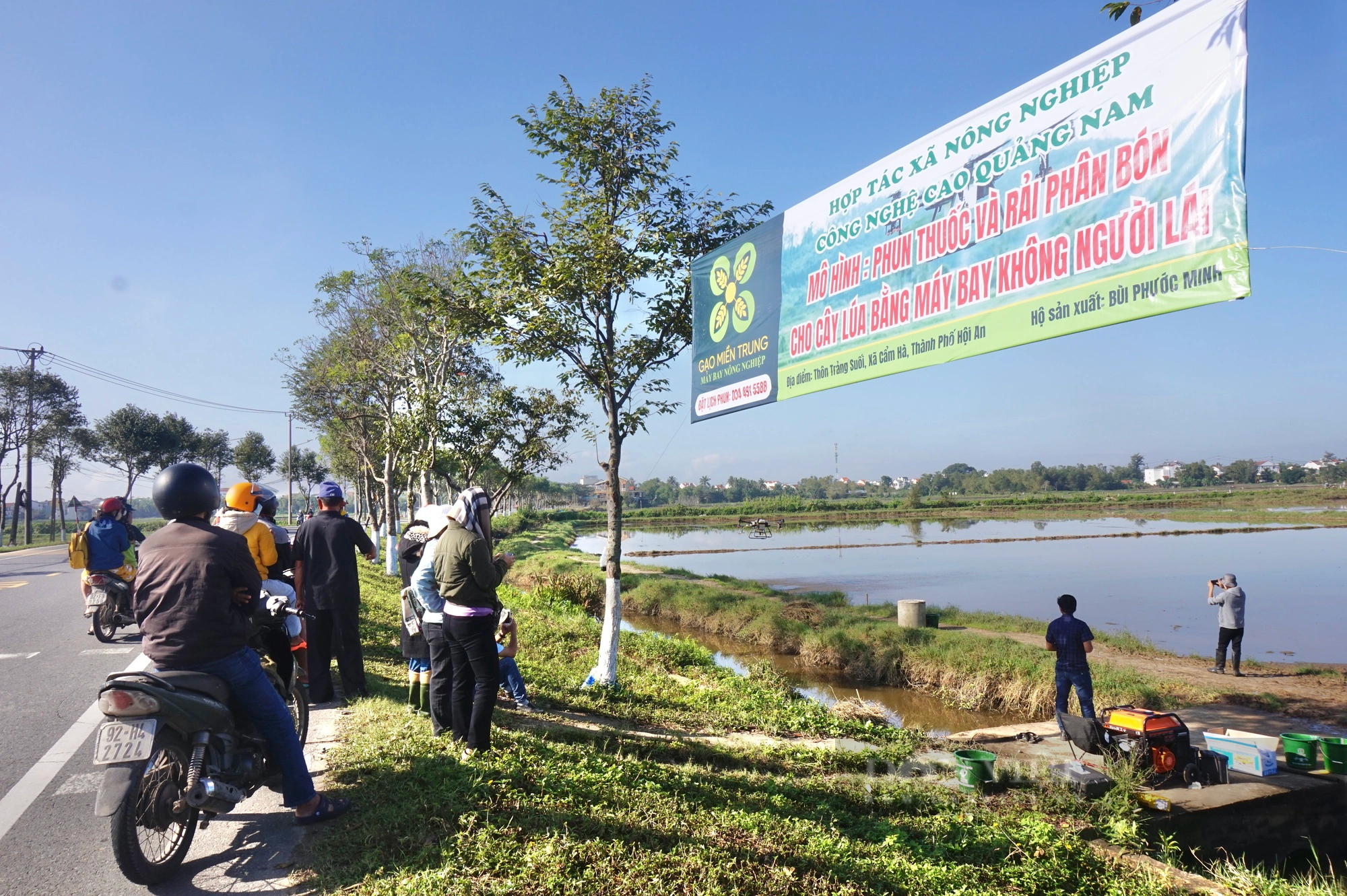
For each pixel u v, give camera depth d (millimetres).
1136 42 5285
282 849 4277
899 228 7164
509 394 18562
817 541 63812
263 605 5199
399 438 21266
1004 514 105500
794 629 20047
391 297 21016
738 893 3994
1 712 7184
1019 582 33656
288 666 5512
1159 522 79312
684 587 26812
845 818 6309
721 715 10211
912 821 6383
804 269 8367
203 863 4133
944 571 38781
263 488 7145
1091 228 5523
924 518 101312
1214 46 4867
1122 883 5562
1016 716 13984
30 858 4195
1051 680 13891
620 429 11703
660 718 9641
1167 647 19594
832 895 4262
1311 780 8445
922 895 4637
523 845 4203
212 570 4094
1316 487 170625
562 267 10672
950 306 6621
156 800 3963
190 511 4277
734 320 9562
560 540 62906
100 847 4348
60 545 47562
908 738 10062
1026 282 5973
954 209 6605
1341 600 27375
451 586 5621
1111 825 6859
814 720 10484
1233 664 15664
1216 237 4797
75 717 6984
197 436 69375
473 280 11609
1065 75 5719
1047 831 6035
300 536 7434
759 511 126625
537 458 18672
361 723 6547
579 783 5371
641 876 3982
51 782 5340
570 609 20375
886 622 19781
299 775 4457
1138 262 5227
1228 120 4770
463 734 5812
